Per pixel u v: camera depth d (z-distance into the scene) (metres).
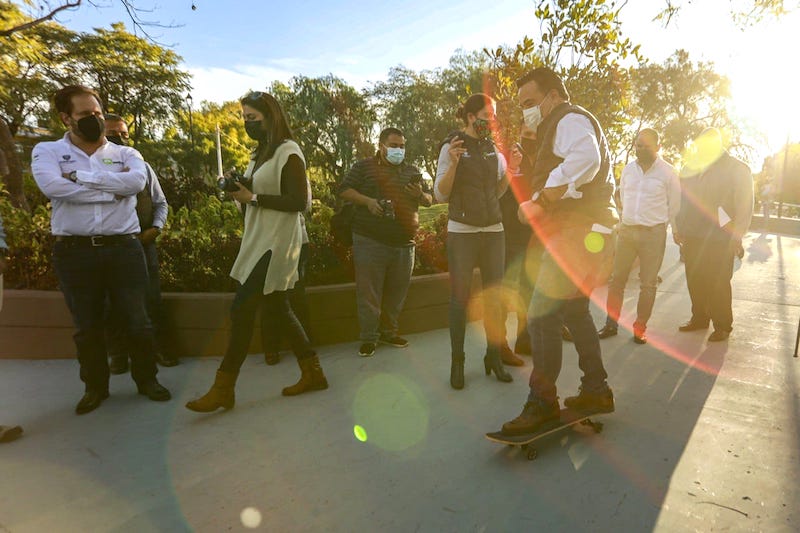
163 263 4.54
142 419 3.05
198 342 4.15
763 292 6.68
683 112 26.22
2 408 3.20
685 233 4.68
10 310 4.00
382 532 2.01
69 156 3.07
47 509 2.16
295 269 3.27
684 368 3.83
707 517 2.06
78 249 3.10
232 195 3.03
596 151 2.52
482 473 2.44
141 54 35.94
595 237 2.70
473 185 3.43
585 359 2.88
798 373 3.69
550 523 2.05
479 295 5.29
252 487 2.33
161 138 44.97
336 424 2.97
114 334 3.80
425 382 3.62
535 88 2.82
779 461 2.49
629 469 2.44
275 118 3.19
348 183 4.16
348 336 4.55
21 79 19.83
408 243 4.32
